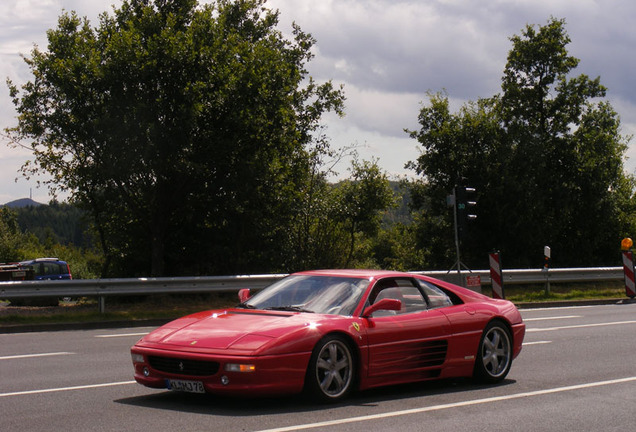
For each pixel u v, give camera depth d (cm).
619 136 4138
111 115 2117
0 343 1233
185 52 2125
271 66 2303
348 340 696
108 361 1001
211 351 635
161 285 1798
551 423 625
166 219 2356
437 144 3950
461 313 810
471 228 3978
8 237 5725
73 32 2295
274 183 2444
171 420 607
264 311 729
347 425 594
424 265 4191
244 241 2603
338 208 3028
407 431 580
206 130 2216
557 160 4094
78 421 607
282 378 636
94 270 2880
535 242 3903
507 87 4094
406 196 4156
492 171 3866
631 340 1284
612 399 743
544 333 1397
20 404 688
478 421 627
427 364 766
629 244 2420
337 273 789
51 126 2159
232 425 586
